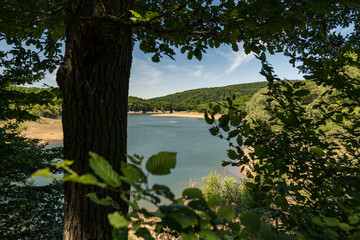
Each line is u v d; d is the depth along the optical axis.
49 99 3.15
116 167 1.60
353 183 1.45
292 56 2.03
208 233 0.60
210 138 38.47
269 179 1.41
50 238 3.14
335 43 2.21
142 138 37.66
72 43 1.45
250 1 1.20
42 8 1.78
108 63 1.47
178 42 2.64
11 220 3.04
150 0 2.85
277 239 0.80
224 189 8.23
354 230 0.79
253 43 2.03
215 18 1.54
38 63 3.34
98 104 1.47
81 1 1.41
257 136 1.83
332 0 1.36
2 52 3.06
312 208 1.57
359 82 1.63
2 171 2.68
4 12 1.16
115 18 1.33
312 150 1.45
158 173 0.49
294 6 1.20
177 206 0.57
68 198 1.58
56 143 27.47
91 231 1.52
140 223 0.74
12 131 3.33
